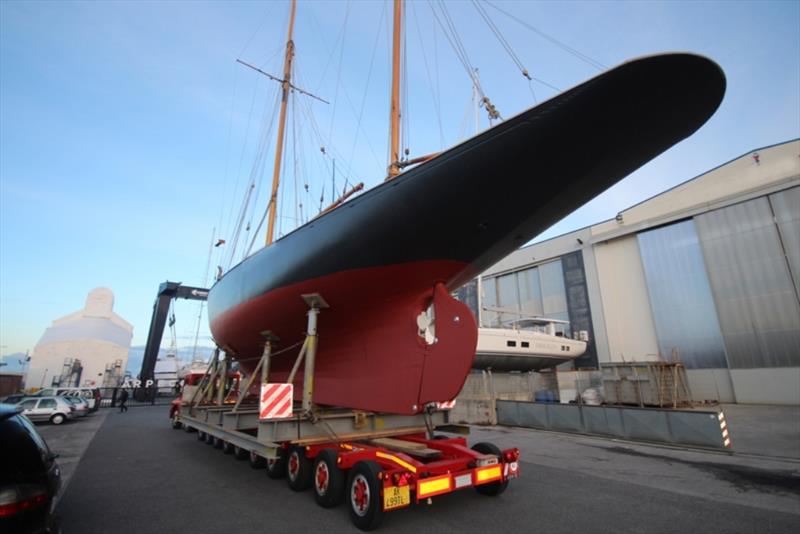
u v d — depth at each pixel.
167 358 39.31
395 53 8.91
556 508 4.71
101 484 5.86
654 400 15.63
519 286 28.22
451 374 5.55
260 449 5.53
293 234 6.93
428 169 5.15
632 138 4.45
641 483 5.82
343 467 4.72
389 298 6.04
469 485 4.50
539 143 4.56
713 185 18.98
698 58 3.53
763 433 9.85
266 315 7.52
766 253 16.95
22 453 2.65
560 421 11.09
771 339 16.39
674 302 19.86
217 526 4.17
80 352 43.06
